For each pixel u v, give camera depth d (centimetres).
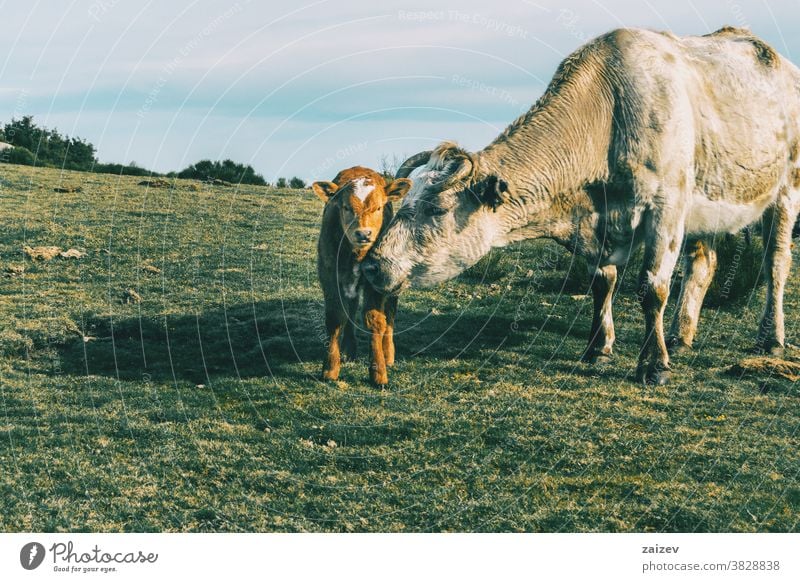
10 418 723
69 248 1387
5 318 999
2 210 1642
